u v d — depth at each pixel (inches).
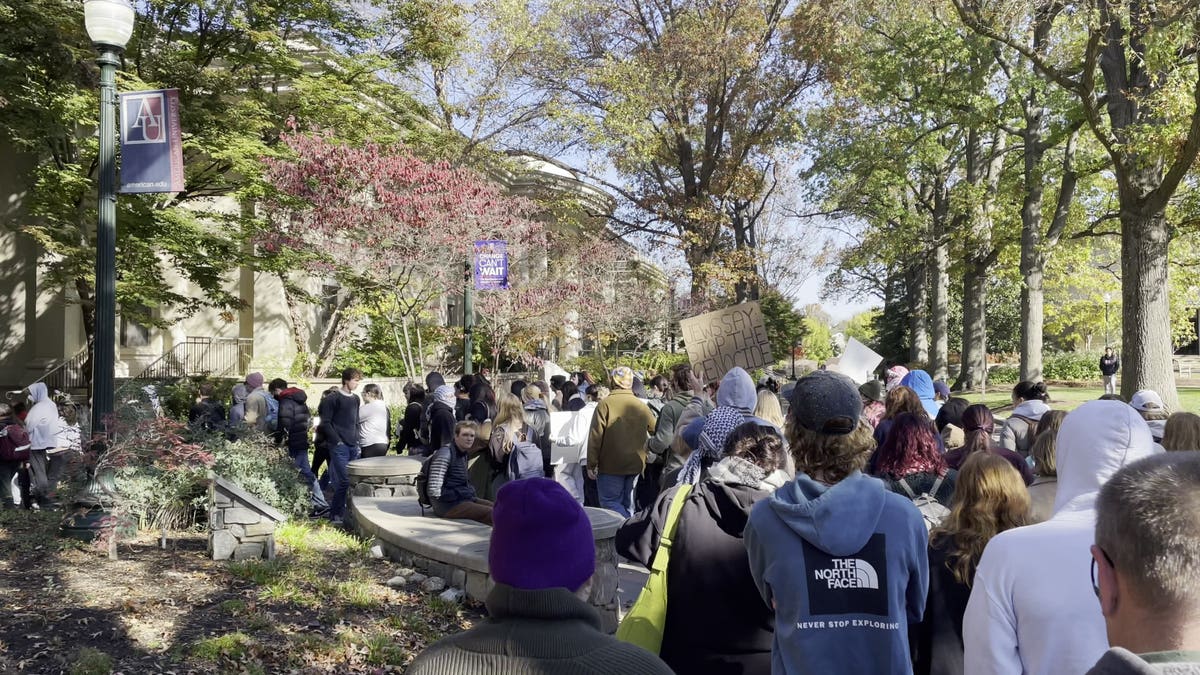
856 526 111.8
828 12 1235.9
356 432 471.5
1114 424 106.1
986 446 227.1
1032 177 1115.3
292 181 669.9
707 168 1435.8
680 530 133.3
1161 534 56.8
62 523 337.7
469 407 462.6
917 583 115.9
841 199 1633.9
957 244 1354.6
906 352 2228.1
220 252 760.3
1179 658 55.0
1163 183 693.9
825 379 120.1
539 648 76.0
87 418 605.0
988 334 2349.9
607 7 1400.1
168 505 364.8
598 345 1284.4
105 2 347.6
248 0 759.7
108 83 354.0
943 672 129.6
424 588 293.3
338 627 246.4
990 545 105.9
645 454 383.2
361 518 374.3
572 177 1546.5
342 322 1051.3
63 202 693.3
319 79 813.9
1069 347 2351.1
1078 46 861.8
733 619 130.0
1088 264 1779.0
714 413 195.0
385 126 868.6
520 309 900.6
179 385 822.5
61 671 204.2
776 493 118.4
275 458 412.5
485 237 699.4
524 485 81.7
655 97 1298.0
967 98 1094.4
